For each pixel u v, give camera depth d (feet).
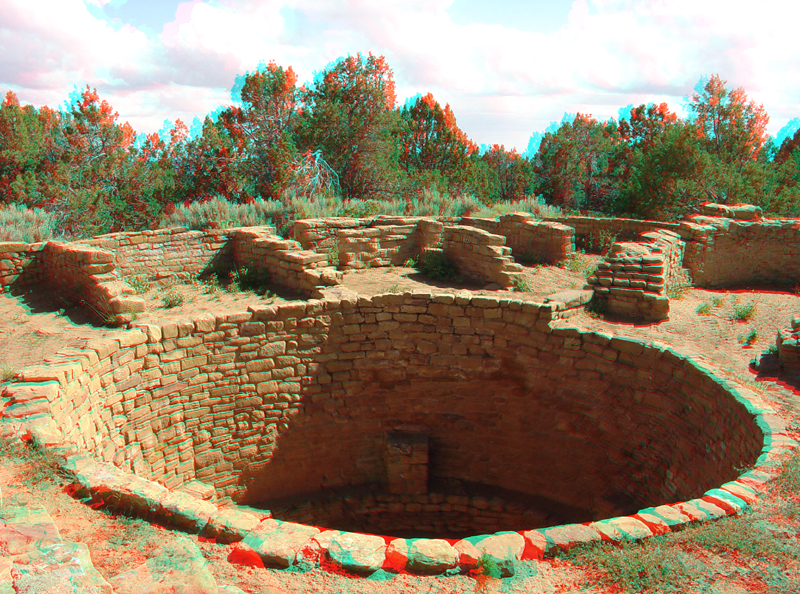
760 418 21.42
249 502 35.32
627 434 30.68
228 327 32.94
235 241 50.11
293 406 35.35
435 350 35.83
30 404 20.53
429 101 129.29
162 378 31.14
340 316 35.29
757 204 97.50
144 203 91.56
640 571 12.96
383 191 100.53
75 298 40.57
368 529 36.47
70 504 15.21
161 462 31.60
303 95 99.96
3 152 85.87
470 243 47.65
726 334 34.09
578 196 136.56
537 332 33.55
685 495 26.61
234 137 95.25
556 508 33.96
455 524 36.19
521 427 35.22
